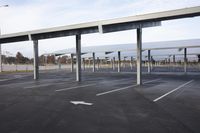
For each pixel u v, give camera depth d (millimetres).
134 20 11836
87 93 9938
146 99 8320
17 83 14633
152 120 5430
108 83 14500
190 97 8703
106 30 12992
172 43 27859
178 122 5246
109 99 8359
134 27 13273
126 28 13359
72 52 32000
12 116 5867
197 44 24453
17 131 4633
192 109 6590
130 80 16953
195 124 5082
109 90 10914
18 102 7824
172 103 7516
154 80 16812
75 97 8844
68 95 9352
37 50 18234
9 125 5059
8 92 10352
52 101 7996
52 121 5395
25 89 11438
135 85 13180
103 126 4977
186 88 11594
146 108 6766
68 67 57531
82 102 7789
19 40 17719
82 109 6691
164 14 11008
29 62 73625
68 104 7441
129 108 6785
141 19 11641
